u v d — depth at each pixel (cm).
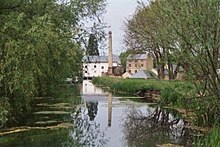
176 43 1959
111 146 1947
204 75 1997
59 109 3562
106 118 3133
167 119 3055
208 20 1770
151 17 2339
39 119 2783
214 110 2164
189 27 1827
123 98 5300
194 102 2383
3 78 2053
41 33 2086
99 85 9775
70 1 2795
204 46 1820
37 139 2058
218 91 2000
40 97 4775
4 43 2059
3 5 2241
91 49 3022
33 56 2100
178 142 2052
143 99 5122
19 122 2562
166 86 3794
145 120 3027
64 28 2680
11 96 2256
